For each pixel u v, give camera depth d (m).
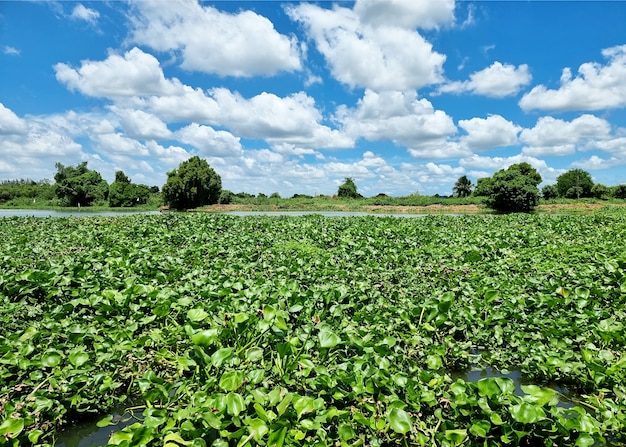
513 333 5.71
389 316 6.20
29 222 19.36
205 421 3.26
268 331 5.02
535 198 41.94
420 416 3.85
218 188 57.34
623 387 4.29
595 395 4.44
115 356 4.65
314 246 12.44
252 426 3.19
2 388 4.13
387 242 12.66
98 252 9.61
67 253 10.61
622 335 5.25
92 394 4.23
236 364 4.41
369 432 3.63
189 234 14.46
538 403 3.44
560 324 5.73
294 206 53.59
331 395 3.97
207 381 4.05
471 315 6.00
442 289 7.55
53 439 3.90
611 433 3.80
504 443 3.39
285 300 6.18
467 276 8.59
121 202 57.50
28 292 6.52
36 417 3.85
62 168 64.69
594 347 5.09
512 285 7.66
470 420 3.60
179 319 6.08
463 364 5.41
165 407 3.94
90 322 5.83
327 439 3.42
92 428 4.12
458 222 21.66
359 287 7.35
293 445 3.21
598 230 15.95
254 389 3.85
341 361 4.82
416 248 12.18
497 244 12.10
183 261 9.61
